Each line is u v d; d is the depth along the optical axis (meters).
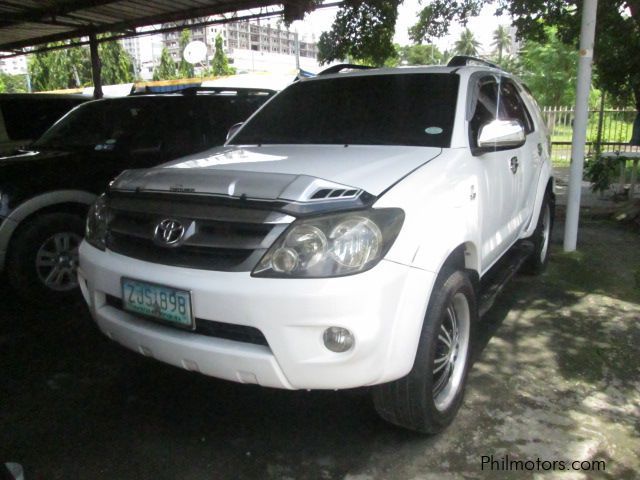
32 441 2.84
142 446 2.81
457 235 2.83
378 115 3.66
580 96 5.70
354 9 8.61
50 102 8.02
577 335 4.09
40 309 4.49
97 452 2.76
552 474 2.59
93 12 9.55
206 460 2.71
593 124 13.80
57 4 8.94
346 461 2.70
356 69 4.51
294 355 2.33
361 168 2.84
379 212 2.45
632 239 6.73
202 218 2.51
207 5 9.02
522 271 5.38
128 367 3.62
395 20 8.91
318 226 2.35
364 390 3.32
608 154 9.91
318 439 2.87
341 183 2.59
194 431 2.94
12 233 4.29
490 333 4.12
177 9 9.34
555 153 15.02
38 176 4.39
